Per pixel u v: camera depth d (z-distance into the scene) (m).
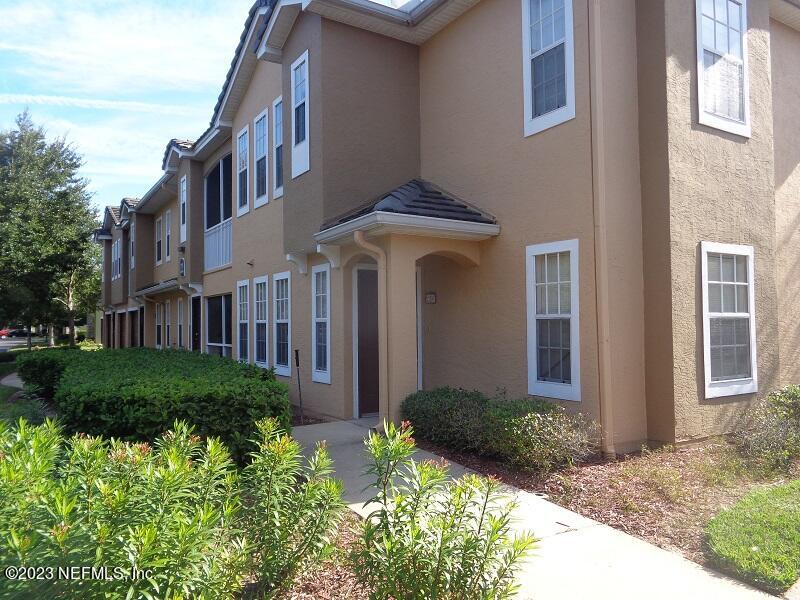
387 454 3.57
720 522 5.05
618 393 7.35
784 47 10.33
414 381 8.59
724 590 4.12
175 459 3.41
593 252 7.37
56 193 25.62
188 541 2.85
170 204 21.09
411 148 10.64
